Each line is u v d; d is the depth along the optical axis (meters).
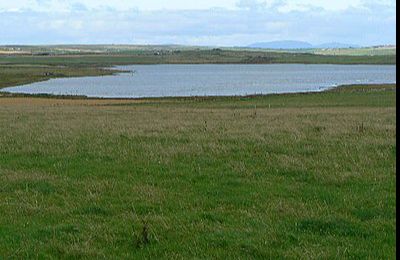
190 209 11.45
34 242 9.45
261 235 9.65
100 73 160.50
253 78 132.50
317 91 75.19
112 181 13.89
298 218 10.53
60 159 16.78
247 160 16.06
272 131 21.62
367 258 8.54
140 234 9.77
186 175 14.49
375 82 105.56
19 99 64.56
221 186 13.31
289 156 16.41
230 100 59.84
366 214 10.79
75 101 61.97
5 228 10.30
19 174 14.66
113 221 10.66
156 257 8.87
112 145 18.89
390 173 14.10
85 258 8.81
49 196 12.59
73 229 10.13
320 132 21.08
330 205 11.53
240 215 10.95
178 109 42.12
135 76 147.88
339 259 8.55
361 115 29.92
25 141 20.00
